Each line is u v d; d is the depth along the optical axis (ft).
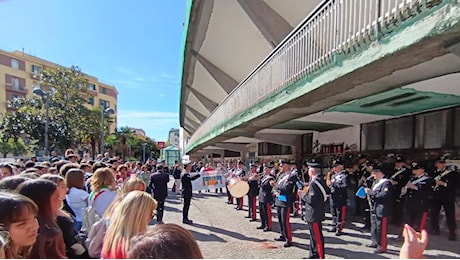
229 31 49.01
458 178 26.68
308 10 35.01
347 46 16.19
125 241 7.61
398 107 28.30
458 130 27.22
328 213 37.06
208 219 33.91
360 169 35.73
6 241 6.15
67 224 8.81
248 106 33.09
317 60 19.17
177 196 54.80
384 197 21.42
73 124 103.65
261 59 52.29
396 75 16.70
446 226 27.40
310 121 37.58
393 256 20.39
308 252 21.72
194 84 87.71
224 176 54.80
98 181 13.03
